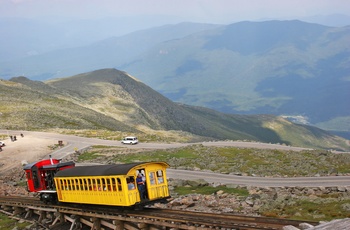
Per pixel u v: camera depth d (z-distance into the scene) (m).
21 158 111.25
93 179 37.84
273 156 96.62
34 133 151.62
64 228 42.75
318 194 54.31
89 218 41.66
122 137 144.50
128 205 34.59
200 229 28.53
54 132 155.62
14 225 47.22
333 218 37.25
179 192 63.12
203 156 98.19
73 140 137.50
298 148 107.25
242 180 73.12
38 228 44.62
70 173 41.16
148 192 36.09
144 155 104.25
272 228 25.80
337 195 51.69
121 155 107.81
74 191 40.56
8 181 83.19
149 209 36.84
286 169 82.38
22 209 50.97
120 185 35.09
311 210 41.41
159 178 37.34
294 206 44.16
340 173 75.44
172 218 31.58
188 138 184.38
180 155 101.06
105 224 38.59
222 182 71.81
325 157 92.50
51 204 46.22
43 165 47.59
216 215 31.64
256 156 96.94
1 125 167.50
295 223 27.14
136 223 35.88
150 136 151.62
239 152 101.62
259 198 50.81
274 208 44.16
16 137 141.88
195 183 68.25
